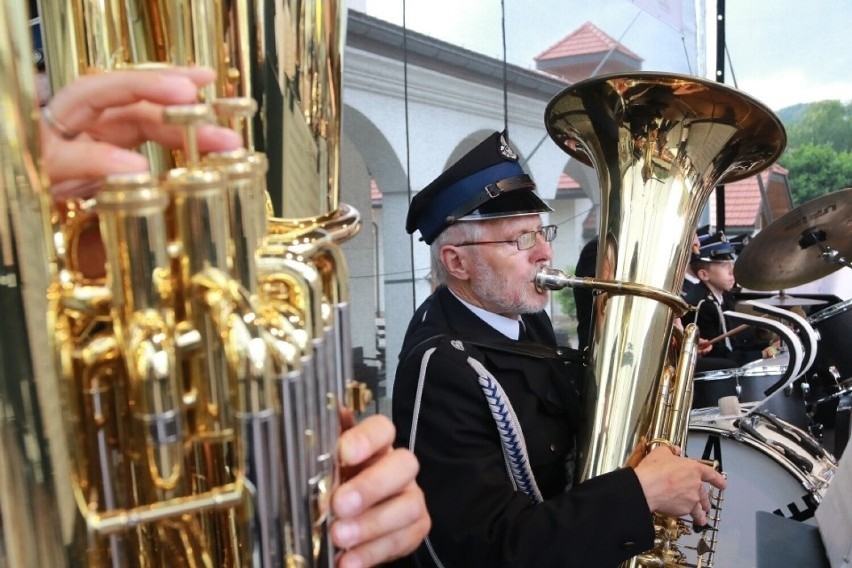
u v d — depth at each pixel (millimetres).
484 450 1302
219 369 436
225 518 491
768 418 2451
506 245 1507
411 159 4402
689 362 1443
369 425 570
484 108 4891
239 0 539
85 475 444
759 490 2297
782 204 7734
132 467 465
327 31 586
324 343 495
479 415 1319
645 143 1388
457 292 1586
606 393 1327
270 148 553
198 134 453
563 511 1200
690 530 1528
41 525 387
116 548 451
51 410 392
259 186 466
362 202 4426
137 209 395
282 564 460
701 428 2359
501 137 1591
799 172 8828
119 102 443
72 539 407
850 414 3041
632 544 1201
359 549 565
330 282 561
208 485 486
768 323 2512
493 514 1222
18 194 371
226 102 455
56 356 401
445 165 4691
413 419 1326
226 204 430
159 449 422
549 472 1408
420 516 596
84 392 439
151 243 405
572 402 1478
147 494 456
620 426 1308
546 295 1545
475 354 1385
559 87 5488
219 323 423
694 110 1350
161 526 492
